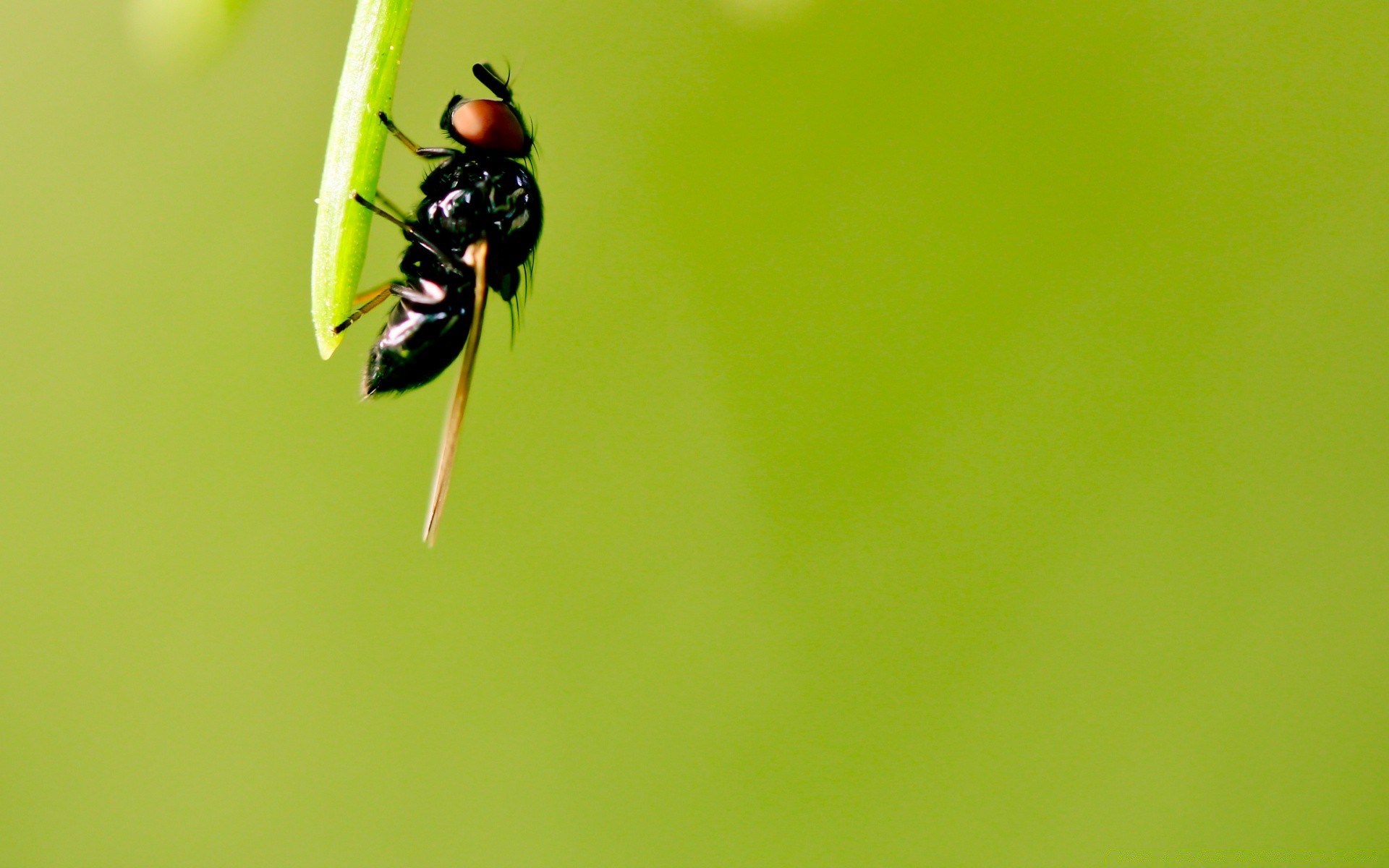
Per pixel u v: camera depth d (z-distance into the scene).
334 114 0.06
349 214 0.06
